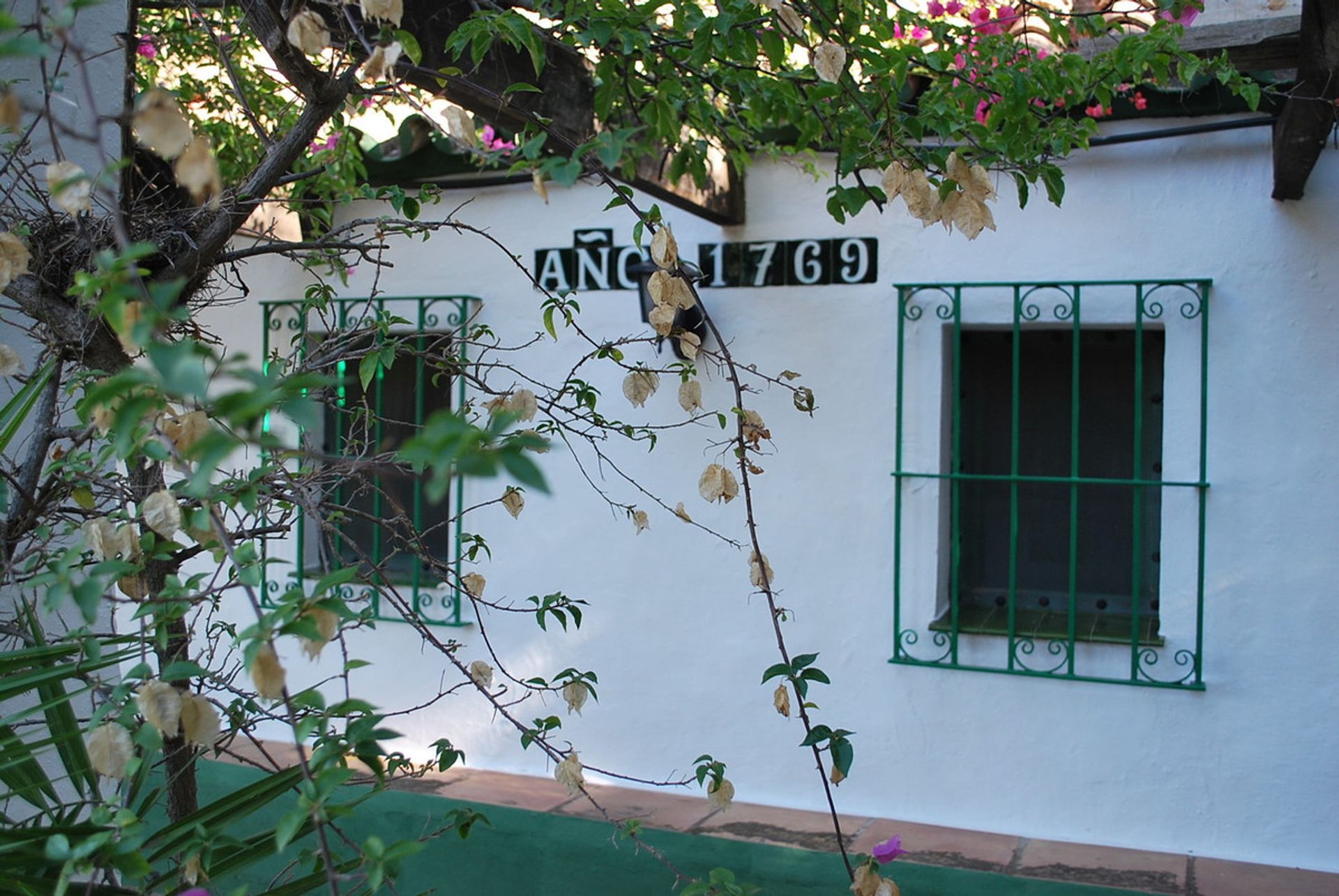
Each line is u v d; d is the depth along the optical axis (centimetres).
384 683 468
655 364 427
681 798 422
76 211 168
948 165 190
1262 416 363
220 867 167
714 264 422
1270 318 363
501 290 453
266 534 197
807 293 411
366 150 446
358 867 149
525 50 290
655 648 432
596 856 347
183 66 391
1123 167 376
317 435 466
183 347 99
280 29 185
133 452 139
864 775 405
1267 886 340
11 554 187
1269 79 342
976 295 394
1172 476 374
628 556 435
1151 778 373
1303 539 360
